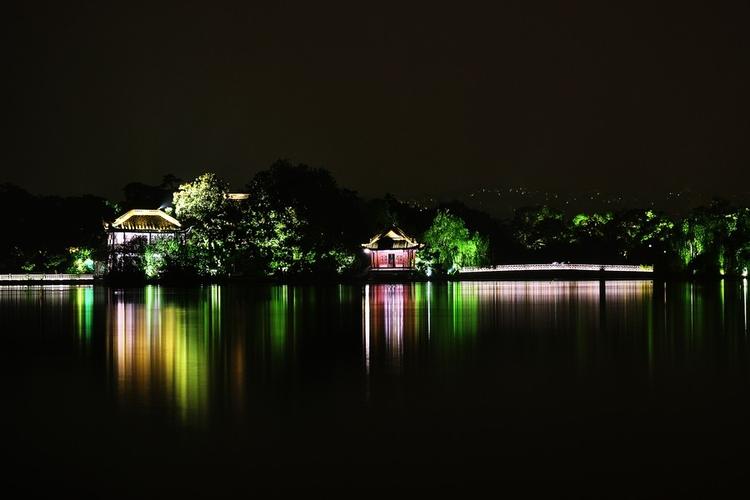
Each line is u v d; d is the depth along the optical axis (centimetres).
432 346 5328
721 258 16762
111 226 16625
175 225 16900
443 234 18300
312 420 3228
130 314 8088
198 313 8194
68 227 18438
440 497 2434
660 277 17612
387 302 10038
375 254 17688
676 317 7525
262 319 7412
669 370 4306
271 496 2444
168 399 3597
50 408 3425
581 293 12581
